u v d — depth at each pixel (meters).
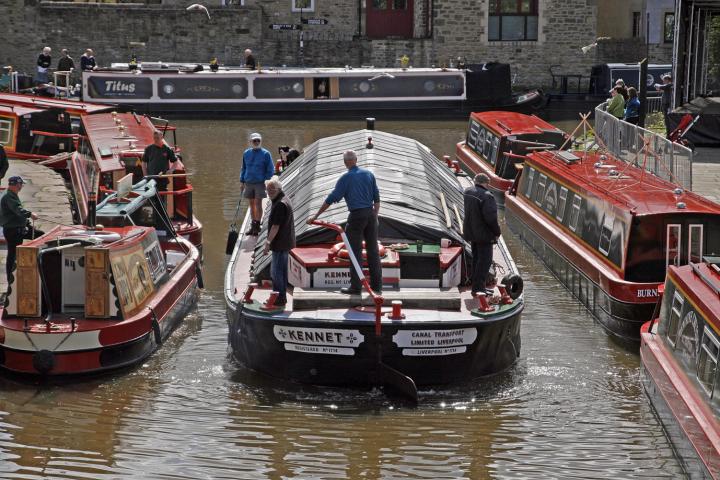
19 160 33.34
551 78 57.53
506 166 30.81
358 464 14.54
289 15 58.00
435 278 18.11
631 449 15.13
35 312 17.20
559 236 23.41
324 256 18.03
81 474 14.07
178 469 14.27
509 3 57.00
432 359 16.56
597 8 60.44
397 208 19.41
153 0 59.56
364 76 48.88
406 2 58.41
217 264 24.17
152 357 18.23
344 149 23.73
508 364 17.84
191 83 48.38
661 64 55.56
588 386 17.34
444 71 49.06
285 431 15.49
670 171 23.75
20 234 20.27
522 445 15.20
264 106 48.69
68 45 55.78
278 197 16.95
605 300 19.88
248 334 17.11
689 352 15.02
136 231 19.38
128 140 26.52
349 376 16.73
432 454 14.87
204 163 36.62
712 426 13.69
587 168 25.16
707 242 19.47
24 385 16.92
